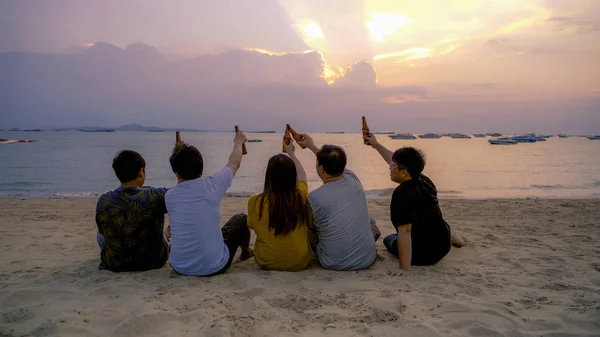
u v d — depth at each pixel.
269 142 115.62
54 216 8.71
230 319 2.84
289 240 3.93
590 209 9.20
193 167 3.83
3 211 9.48
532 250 5.12
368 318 2.88
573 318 2.88
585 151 60.72
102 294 3.37
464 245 5.27
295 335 2.63
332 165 4.01
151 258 4.06
